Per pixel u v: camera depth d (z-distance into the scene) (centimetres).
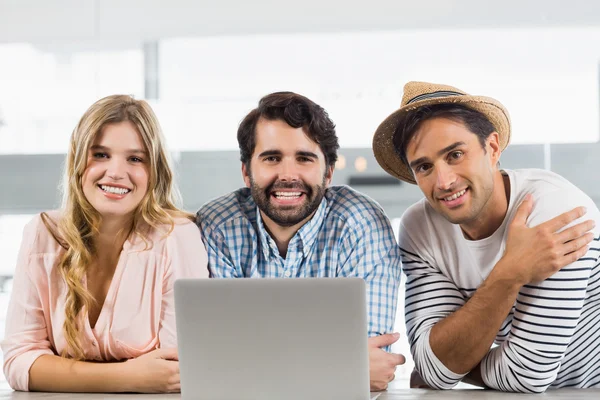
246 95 347
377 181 340
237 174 347
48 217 188
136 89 347
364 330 128
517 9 329
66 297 180
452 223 174
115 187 179
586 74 331
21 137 352
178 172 347
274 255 190
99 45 346
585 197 169
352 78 343
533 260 158
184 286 131
